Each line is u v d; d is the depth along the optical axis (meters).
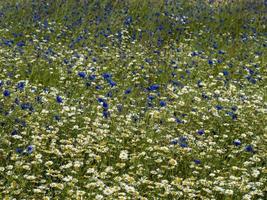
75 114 10.45
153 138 9.73
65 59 15.01
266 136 10.38
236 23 23.88
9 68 13.93
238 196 7.72
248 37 21.30
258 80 15.74
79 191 6.74
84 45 18.17
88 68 14.71
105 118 10.27
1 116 9.45
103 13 23.25
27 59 15.11
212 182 8.04
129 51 17.50
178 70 15.30
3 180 7.14
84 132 9.34
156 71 15.46
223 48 19.78
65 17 21.84
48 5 23.42
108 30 20.31
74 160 8.27
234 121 11.32
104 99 11.75
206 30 22.00
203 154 9.04
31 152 8.11
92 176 7.48
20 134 9.00
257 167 8.83
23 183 7.07
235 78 15.90
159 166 8.69
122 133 9.27
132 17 23.17
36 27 20.41
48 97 11.30
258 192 7.79
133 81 14.47
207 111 11.66
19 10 22.52
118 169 8.35
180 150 9.00
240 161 9.25
